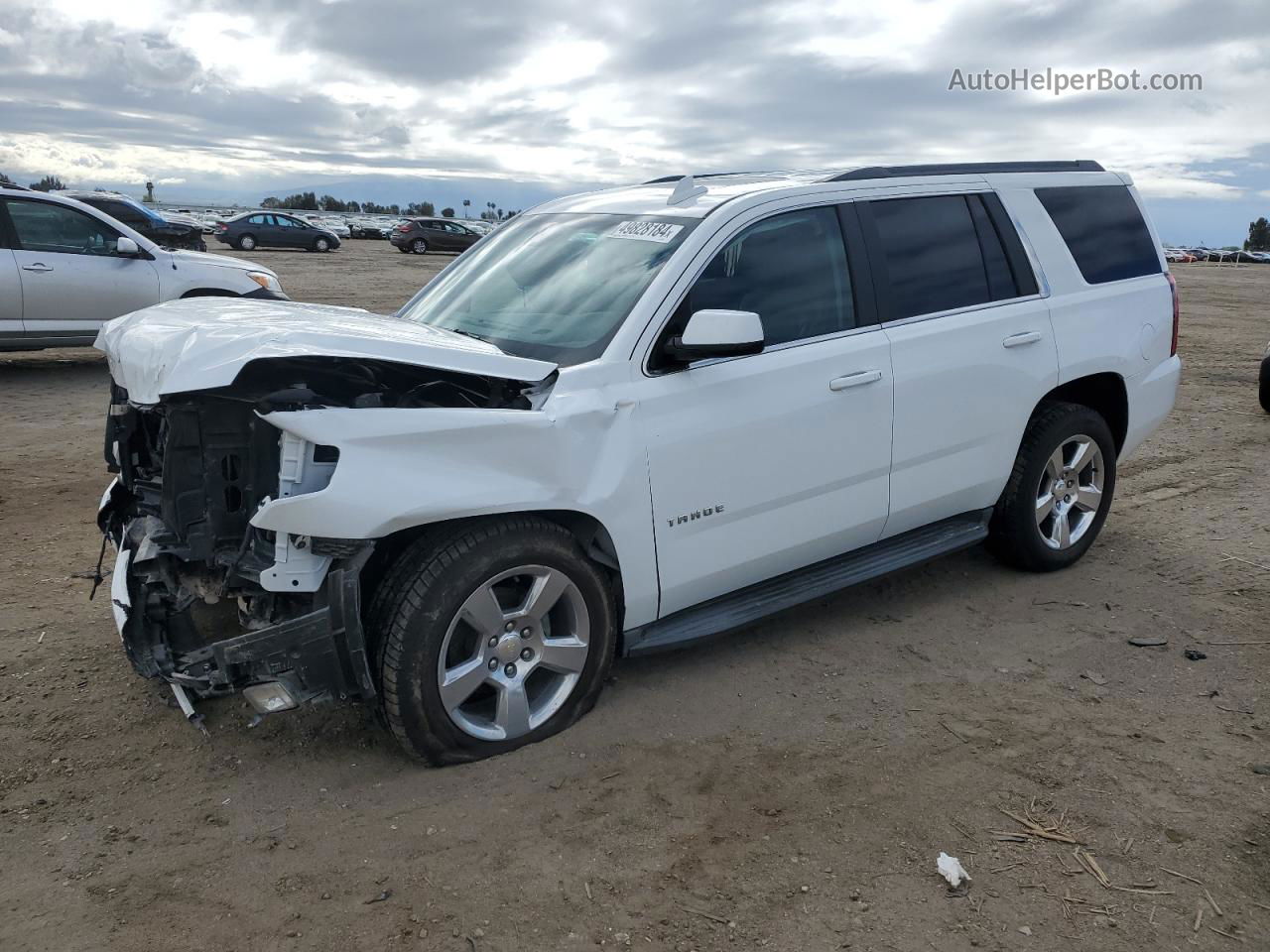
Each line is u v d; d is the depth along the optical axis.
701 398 3.61
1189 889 2.74
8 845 2.84
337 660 2.95
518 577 3.35
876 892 2.71
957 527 4.73
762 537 3.88
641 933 2.55
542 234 4.41
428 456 3.03
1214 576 5.14
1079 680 4.00
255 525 2.88
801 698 3.82
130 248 10.30
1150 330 5.24
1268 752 3.46
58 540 5.39
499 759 3.33
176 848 2.85
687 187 4.16
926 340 4.25
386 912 2.61
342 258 36.00
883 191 4.30
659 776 3.26
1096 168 5.36
